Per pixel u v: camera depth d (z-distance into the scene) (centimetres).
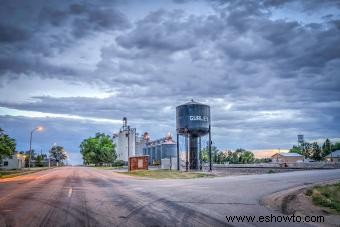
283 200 1583
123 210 1251
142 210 1253
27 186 2527
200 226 958
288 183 2584
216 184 2586
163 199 1611
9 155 6950
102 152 13688
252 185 2441
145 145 13062
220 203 1463
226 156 14000
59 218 1080
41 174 5038
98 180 3325
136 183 2831
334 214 1229
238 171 5869
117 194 1859
